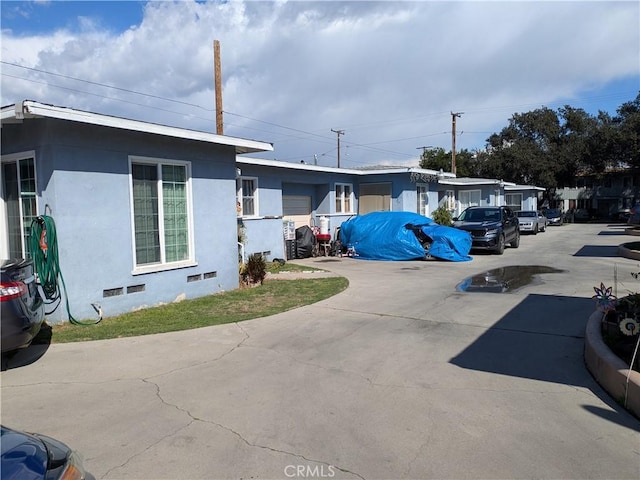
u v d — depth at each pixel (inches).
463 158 2089.1
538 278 470.3
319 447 147.0
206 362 227.6
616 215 2032.5
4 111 270.4
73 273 303.1
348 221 745.6
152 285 353.1
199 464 137.7
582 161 1870.1
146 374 212.1
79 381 204.1
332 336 270.8
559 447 145.7
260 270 456.4
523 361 224.7
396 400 181.6
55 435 155.6
